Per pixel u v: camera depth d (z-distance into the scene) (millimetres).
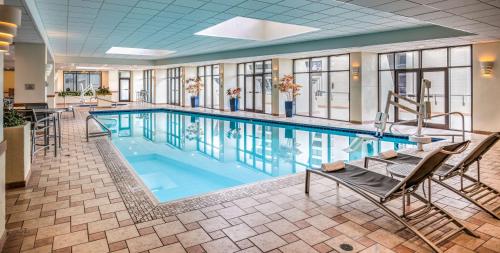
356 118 11531
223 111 16781
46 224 3221
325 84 14766
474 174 5020
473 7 5273
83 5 6703
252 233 3037
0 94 2873
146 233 3029
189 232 3053
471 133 9305
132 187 4406
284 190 4258
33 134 6105
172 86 22219
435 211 3322
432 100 10734
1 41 2695
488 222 3277
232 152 8469
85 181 4688
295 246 2795
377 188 3340
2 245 2727
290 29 10156
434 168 3123
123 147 9102
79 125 11117
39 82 9539
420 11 5527
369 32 9422
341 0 4996
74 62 16891
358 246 2795
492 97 8906
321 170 4020
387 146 8438
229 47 13312
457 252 2697
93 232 3051
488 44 8875
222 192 4168
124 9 7039
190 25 8734
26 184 4465
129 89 26797
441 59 10305
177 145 9422
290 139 9922
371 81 11570
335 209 3621
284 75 14141
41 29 8211
